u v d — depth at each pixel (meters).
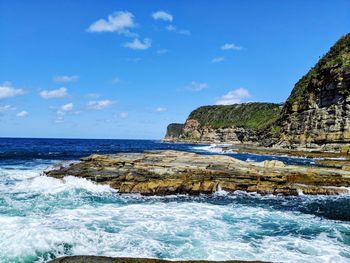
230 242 13.30
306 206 20.66
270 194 24.06
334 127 63.16
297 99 78.00
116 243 12.74
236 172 26.11
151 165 28.06
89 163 29.64
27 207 18.28
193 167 27.28
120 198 21.84
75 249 11.98
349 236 14.57
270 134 91.06
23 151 72.69
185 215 17.50
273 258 11.68
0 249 11.45
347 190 24.48
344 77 62.81
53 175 25.64
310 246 13.04
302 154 57.72
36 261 10.88
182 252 12.05
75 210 17.86
